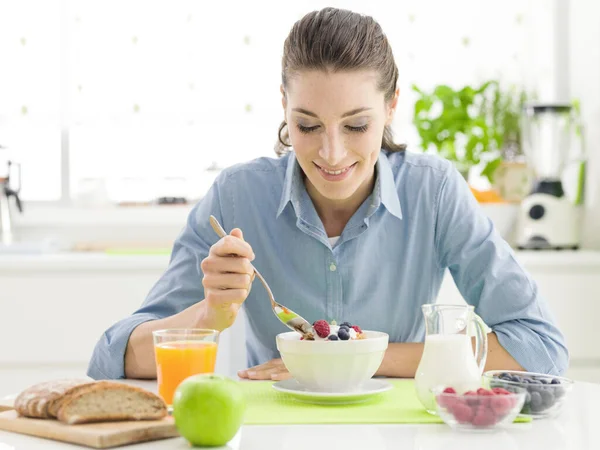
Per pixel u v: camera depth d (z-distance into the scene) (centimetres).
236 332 218
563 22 345
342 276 171
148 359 154
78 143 354
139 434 108
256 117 352
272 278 174
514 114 345
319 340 135
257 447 106
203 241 176
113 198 357
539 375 130
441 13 351
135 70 351
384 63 150
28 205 354
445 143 334
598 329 298
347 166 150
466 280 171
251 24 351
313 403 131
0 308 299
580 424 119
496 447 106
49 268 299
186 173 355
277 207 174
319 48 143
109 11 349
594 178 323
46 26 350
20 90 351
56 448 106
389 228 172
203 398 104
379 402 133
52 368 302
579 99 335
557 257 296
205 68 351
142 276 301
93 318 301
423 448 105
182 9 350
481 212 176
